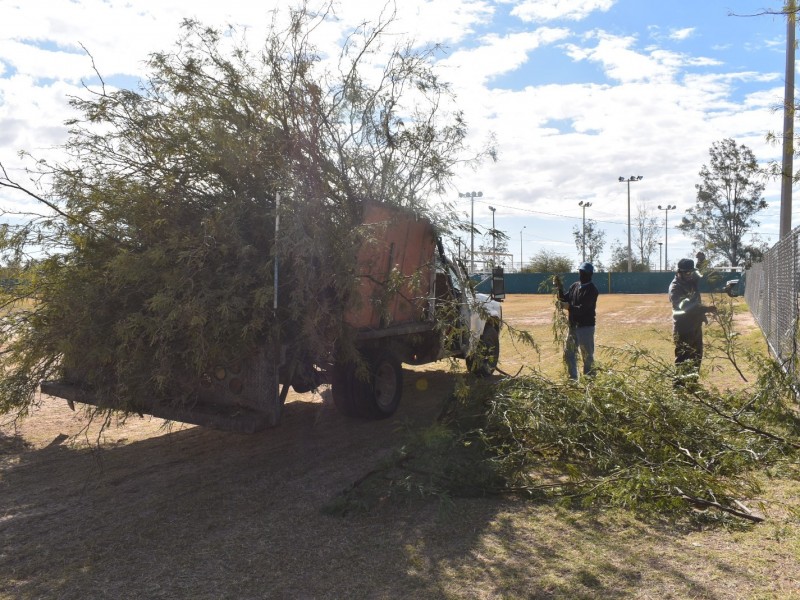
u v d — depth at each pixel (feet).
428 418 27.68
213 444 24.30
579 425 20.20
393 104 24.72
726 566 13.32
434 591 12.73
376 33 24.02
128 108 20.83
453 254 25.77
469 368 26.63
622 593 12.35
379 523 16.34
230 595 12.78
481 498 17.99
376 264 23.75
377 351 26.48
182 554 14.69
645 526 15.66
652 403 19.94
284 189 20.20
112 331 18.65
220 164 20.21
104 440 25.07
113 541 15.46
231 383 20.10
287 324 20.11
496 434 20.84
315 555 14.53
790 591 12.21
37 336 19.22
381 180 24.16
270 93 22.59
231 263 19.42
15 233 19.42
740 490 17.15
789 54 34.86
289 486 19.35
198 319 17.30
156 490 19.12
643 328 62.49
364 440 24.48
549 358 44.16
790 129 23.45
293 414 29.25
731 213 141.18
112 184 20.13
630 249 226.17
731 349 24.75
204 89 21.68
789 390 22.62
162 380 17.95
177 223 19.75
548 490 17.84
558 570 13.42
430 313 28.37
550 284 28.55
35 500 18.35
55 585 13.32
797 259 29.12
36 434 26.03
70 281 19.34
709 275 25.25
